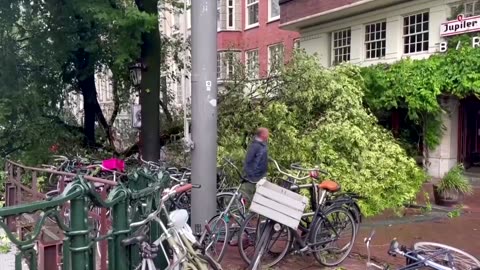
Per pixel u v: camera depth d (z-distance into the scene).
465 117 14.92
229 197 6.66
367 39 16.67
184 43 15.73
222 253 5.72
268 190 5.18
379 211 8.49
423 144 15.05
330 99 9.08
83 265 2.88
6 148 11.70
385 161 8.46
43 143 11.70
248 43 24.69
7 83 11.64
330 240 5.88
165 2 16.58
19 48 12.11
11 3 11.55
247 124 8.93
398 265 5.97
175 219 3.78
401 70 14.38
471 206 10.31
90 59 13.38
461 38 13.23
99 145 14.13
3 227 2.50
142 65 11.73
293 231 5.55
